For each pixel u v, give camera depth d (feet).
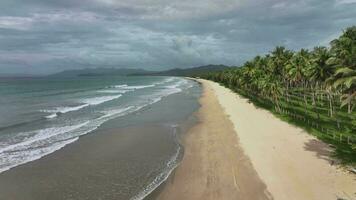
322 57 156.15
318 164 94.58
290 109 198.90
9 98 291.17
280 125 149.18
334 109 186.39
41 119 171.63
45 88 458.50
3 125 154.20
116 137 132.36
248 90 311.27
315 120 158.51
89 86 520.01
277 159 100.01
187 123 161.48
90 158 105.19
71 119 172.14
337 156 100.32
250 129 142.41
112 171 93.91
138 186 83.61
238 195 77.41
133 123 161.58
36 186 83.46
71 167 96.89
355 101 93.56
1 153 108.99
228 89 411.34
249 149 111.55
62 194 79.20
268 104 224.53
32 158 104.32
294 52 261.24
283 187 80.38
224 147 115.85
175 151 113.09
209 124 157.79
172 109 210.59
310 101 237.66
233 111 198.59
